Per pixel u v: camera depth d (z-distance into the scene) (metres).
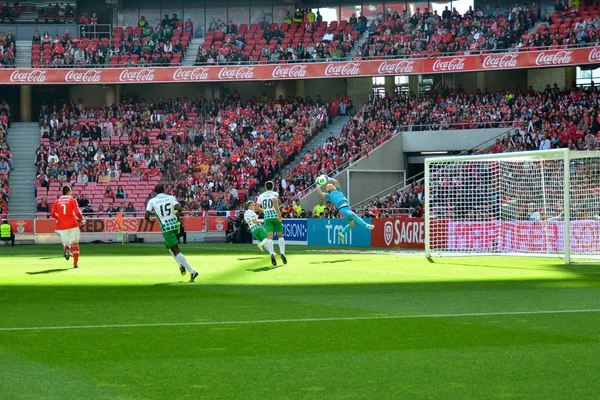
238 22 71.94
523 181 35.16
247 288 19.14
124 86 70.62
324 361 9.81
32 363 9.80
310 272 24.08
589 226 31.31
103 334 12.02
